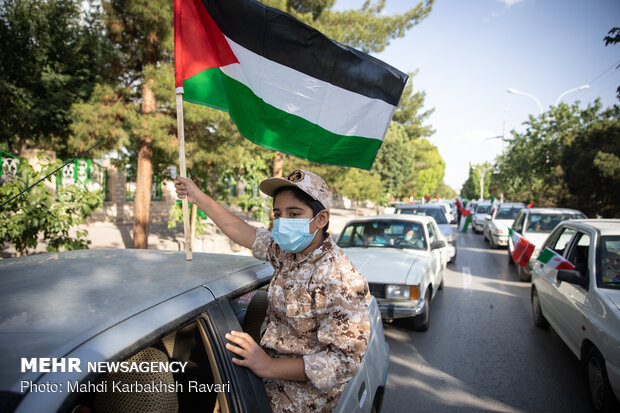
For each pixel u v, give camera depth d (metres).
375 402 2.71
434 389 3.83
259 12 2.62
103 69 7.55
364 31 10.98
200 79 2.64
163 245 10.70
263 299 2.16
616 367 2.92
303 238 1.55
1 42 7.93
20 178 4.80
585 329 3.46
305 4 10.55
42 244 8.56
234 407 1.34
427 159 42.50
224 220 2.09
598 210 14.52
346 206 38.22
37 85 8.78
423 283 5.11
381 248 6.31
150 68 6.59
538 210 10.00
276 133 2.86
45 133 9.40
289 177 1.63
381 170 29.05
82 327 1.12
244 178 9.88
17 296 1.33
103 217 15.45
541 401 3.59
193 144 7.07
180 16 2.33
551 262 4.39
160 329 1.21
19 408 0.88
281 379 1.52
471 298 7.20
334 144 2.92
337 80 2.79
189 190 2.13
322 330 1.45
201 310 1.40
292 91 2.78
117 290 1.40
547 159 18.84
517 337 5.17
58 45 8.75
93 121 6.54
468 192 72.06
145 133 6.75
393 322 5.75
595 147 14.35
